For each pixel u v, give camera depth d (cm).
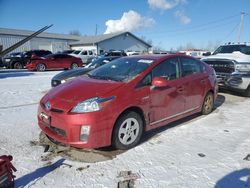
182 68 480
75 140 339
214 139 427
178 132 459
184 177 305
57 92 389
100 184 290
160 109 422
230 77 791
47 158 351
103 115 340
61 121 345
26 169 321
